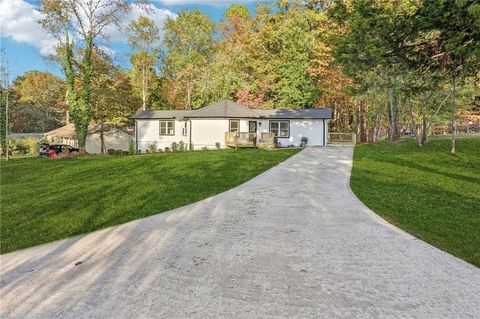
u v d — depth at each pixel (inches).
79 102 1178.6
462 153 775.1
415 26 328.2
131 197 367.9
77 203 347.6
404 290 155.1
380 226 255.0
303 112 1190.9
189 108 1729.8
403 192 378.6
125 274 175.9
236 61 1536.7
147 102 1956.2
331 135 1309.1
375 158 717.9
